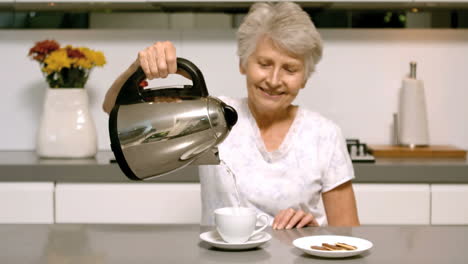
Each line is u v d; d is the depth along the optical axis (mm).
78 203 2383
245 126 1731
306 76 1627
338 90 2906
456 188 2379
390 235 1260
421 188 2377
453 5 2674
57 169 2385
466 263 1044
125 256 1082
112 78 2895
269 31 1543
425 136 2773
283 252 1119
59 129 2555
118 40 2889
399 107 2824
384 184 2393
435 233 1276
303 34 1536
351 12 2779
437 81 2912
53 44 2576
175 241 1192
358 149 2574
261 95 1620
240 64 1675
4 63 2895
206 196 1718
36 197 2375
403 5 2664
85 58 2549
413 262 1051
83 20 2799
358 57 2900
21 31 2881
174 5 2670
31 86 2906
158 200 2385
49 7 2715
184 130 1079
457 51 2902
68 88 2582
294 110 1784
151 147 1080
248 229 1131
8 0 2607
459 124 2922
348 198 1729
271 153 1700
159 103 1095
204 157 1158
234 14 2773
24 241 1189
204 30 2885
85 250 1123
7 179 2381
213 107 1096
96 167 2383
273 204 1662
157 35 2891
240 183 1672
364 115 2920
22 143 2926
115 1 2596
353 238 1165
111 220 2387
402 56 2904
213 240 1169
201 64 2895
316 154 1707
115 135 1082
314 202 1722
